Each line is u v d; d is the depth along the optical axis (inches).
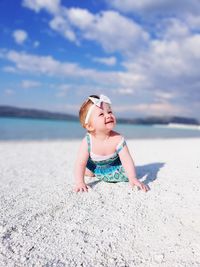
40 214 31.3
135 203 33.7
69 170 59.8
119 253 23.5
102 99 40.9
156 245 24.6
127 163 40.8
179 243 24.7
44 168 63.3
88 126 41.0
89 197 36.3
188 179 42.7
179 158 67.1
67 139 199.0
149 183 41.4
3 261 22.4
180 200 33.9
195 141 164.4
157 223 28.5
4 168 63.6
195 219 28.8
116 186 40.4
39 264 22.0
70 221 29.4
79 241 25.5
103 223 28.8
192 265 21.5
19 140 182.1
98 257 23.0
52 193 38.9
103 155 41.5
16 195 38.7
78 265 21.9
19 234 26.7
